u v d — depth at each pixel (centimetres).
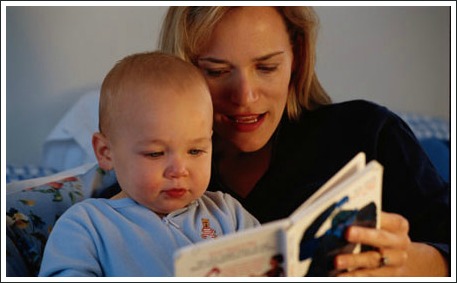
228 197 137
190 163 122
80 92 272
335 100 288
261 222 143
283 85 136
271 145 148
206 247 89
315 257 99
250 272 94
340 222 100
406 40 292
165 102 120
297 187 144
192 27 133
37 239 136
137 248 119
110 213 122
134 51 272
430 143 242
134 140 121
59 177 159
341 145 147
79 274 113
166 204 122
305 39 145
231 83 133
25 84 268
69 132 250
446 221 143
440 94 298
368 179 102
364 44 288
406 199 146
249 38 130
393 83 293
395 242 106
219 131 140
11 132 269
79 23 268
